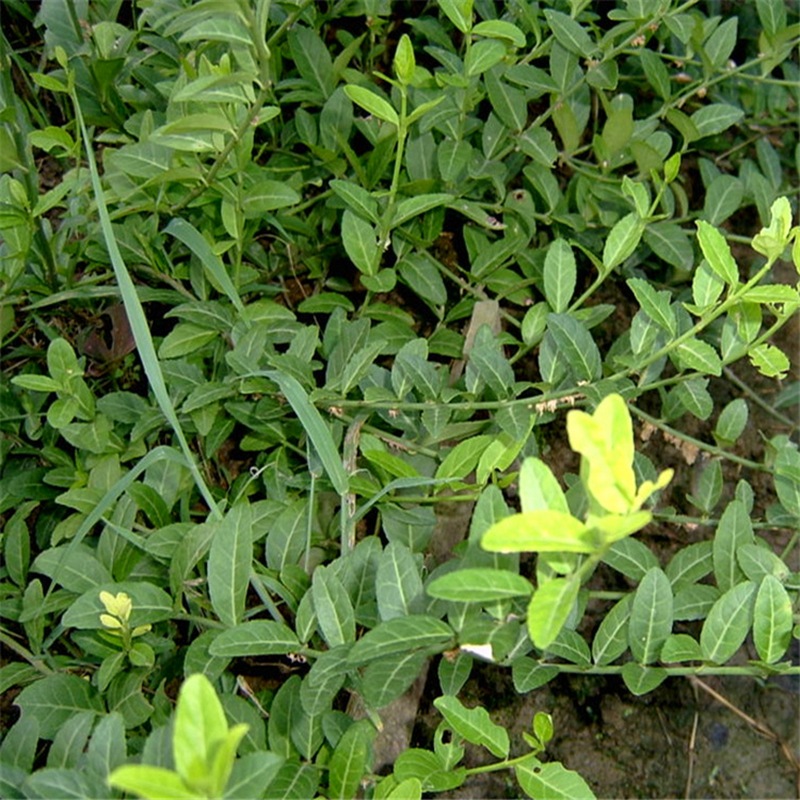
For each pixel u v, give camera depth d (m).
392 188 0.57
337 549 0.61
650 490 0.33
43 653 0.56
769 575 0.46
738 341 0.54
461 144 0.65
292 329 0.62
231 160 0.59
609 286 0.78
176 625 0.59
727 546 0.52
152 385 0.50
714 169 0.73
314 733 0.48
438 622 0.42
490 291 0.73
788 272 0.82
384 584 0.46
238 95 0.51
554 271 0.56
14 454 0.63
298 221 0.67
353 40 0.69
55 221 0.71
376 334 0.65
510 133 0.68
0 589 0.57
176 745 0.31
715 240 0.47
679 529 0.71
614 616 0.50
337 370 0.58
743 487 0.59
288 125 0.71
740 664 0.67
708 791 0.64
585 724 0.64
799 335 0.80
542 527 0.33
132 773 0.30
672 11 0.65
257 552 0.61
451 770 0.48
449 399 0.57
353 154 0.63
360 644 0.41
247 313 0.61
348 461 0.58
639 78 0.78
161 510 0.56
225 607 0.48
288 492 0.62
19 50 0.74
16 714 0.60
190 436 0.64
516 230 0.70
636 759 0.64
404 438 0.61
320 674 0.45
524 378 0.73
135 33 0.66
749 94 0.82
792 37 0.71
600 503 0.33
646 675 0.48
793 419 0.76
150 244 0.64
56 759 0.43
